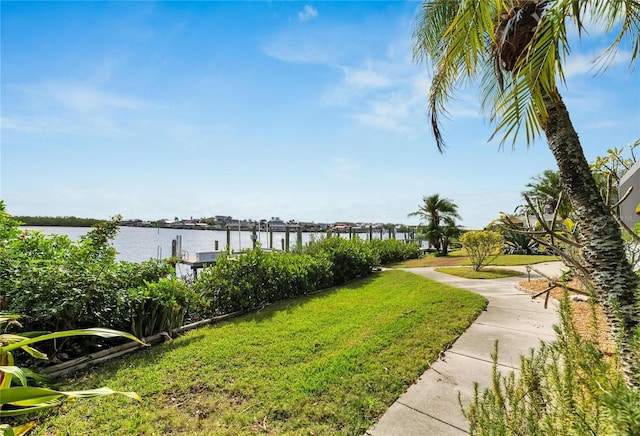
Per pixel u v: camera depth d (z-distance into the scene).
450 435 2.25
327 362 3.50
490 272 10.09
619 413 0.70
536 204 2.25
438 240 19.47
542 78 1.94
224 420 2.54
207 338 4.56
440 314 5.15
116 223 5.27
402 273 10.77
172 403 2.83
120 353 4.05
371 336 4.27
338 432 2.34
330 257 9.36
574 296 5.16
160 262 5.91
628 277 1.86
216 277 6.15
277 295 7.12
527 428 1.20
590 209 2.01
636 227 2.71
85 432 2.41
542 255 14.30
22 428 1.30
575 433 0.92
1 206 4.19
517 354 3.59
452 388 2.89
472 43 1.97
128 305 4.31
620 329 1.14
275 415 2.60
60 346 3.66
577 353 1.12
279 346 4.12
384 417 2.50
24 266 3.75
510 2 2.30
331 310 6.02
